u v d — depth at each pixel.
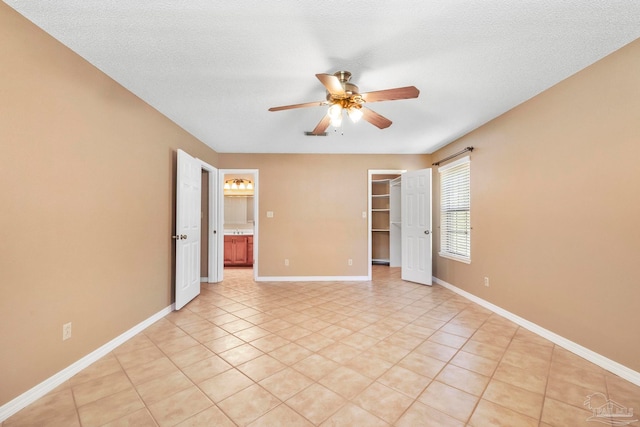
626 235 1.98
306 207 5.12
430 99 2.85
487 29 1.82
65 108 1.96
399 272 5.88
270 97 2.81
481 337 2.65
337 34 1.87
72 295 2.01
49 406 1.67
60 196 1.92
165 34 1.86
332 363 2.17
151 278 2.97
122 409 1.65
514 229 3.04
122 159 2.54
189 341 2.56
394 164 5.20
